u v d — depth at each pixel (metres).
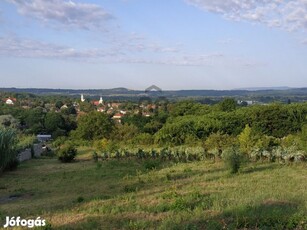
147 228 11.62
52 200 18.91
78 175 29.30
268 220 11.47
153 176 26.09
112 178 26.64
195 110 80.19
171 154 38.25
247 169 28.48
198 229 11.23
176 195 17.22
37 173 32.12
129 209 14.66
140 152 40.53
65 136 76.81
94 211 14.70
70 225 12.57
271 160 33.59
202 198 16.09
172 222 11.99
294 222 11.24
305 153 32.62
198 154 37.34
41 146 54.41
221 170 28.20
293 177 23.80
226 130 59.97
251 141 39.00
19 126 76.31
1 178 29.03
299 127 59.94
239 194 17.12
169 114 84.88
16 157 36.34
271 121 61.09
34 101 125.12
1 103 105.75
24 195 21.38
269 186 19.84
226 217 12.52
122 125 73.12
